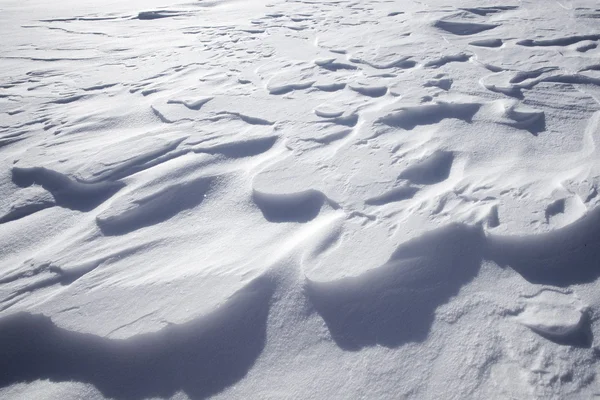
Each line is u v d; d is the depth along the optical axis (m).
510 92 2.47
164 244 1.55
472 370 1.02
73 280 1.43
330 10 5.66
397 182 1.69
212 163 2.02
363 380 1.04
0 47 5.00
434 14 4.65
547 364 1.01
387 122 2.22
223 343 1.17
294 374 1.08
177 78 3.36
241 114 2.50
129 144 2.26
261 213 1.66
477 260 1.29
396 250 1.32
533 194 1.50
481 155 1.84
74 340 1.22
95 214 1.79
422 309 1.18
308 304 1.24
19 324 1.29
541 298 1.17
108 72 3.73
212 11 6.54
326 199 1.64
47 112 2.91
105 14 7.04
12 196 1.99
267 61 3.58
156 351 1.17
